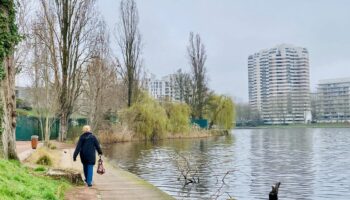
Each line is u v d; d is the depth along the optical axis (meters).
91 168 15.23
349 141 64.31
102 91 50.34
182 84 91.88
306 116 196.50
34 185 11.05
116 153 38.56
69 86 44.25
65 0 43.69
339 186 21.36
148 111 58.62
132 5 61.84
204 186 20.52
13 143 16.22
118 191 14.72
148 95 61.34
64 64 43.28
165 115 61.75
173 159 31.78
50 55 41.81
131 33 61.59
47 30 41.78
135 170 26.45
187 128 67.81
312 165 30.45
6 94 15.96
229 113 79.94
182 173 22.83
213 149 44.97
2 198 8.18
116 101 60.88
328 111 199.88
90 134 15.38
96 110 50.38
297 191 20.03
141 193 14.39
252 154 39.28
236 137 76.88
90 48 47.25
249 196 18.42
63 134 44.12
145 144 51.91
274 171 26.81
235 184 21.41
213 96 80.88
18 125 47.84
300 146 52.03
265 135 89.19
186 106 68.06
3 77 14.98
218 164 30.48
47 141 35.53
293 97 199.50
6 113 15.47
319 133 102.62
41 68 40.69
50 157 22.31
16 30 15.50
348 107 195.88
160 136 61.28
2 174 10.46
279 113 198.00
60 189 12.59
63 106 43.12
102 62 49.91
